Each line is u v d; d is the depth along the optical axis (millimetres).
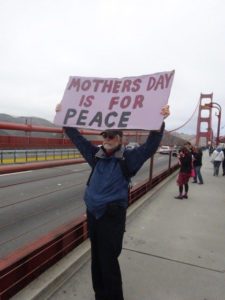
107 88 3281
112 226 2785
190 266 4191
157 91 3023
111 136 2850
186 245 5020
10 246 5020
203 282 3758
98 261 2992
